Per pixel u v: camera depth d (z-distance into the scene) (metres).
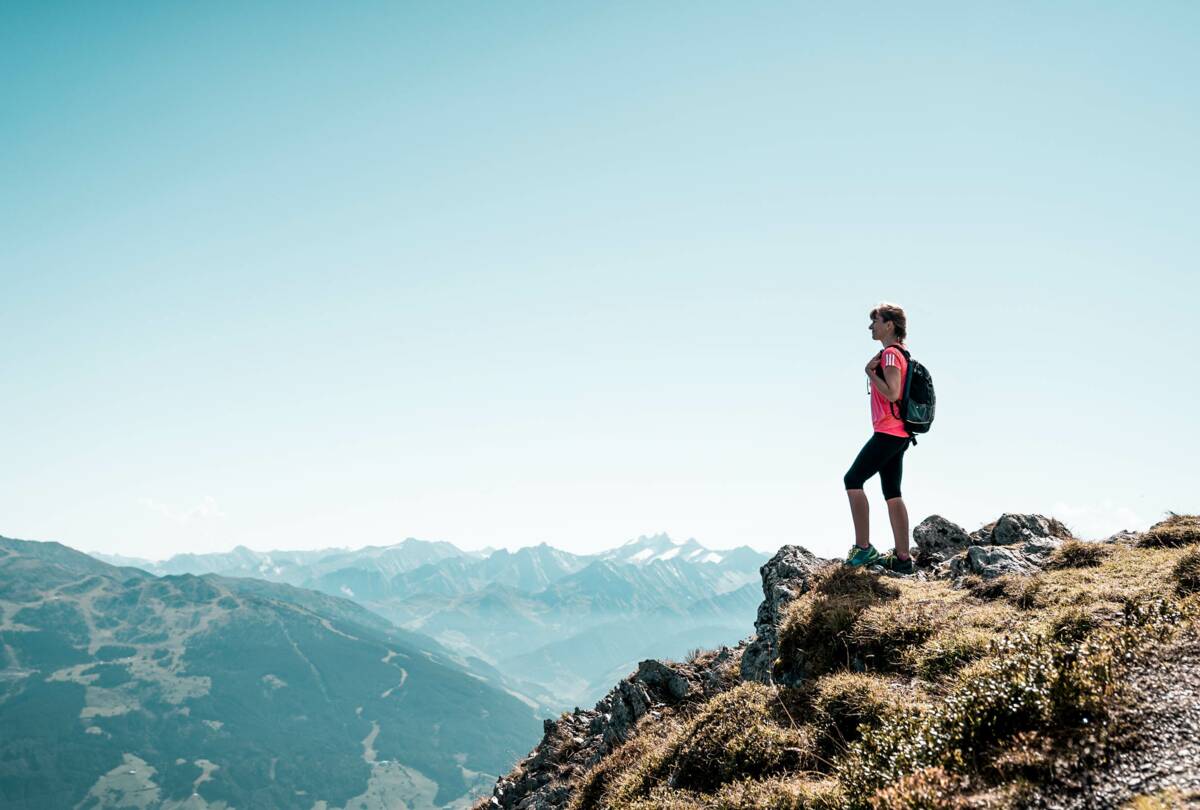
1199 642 7.32
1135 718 6.48
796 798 8.34
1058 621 9.51
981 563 13.87
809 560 18.38
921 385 13.75
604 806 13.24
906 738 7.97
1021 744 6.89
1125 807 5.43
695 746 11.13
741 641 20.58
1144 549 12.60
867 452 14.48
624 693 20.39
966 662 9.73
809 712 10.42
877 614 11.84
